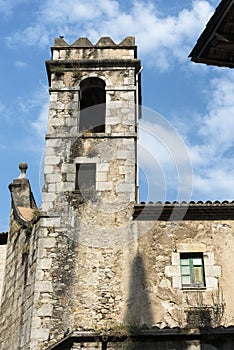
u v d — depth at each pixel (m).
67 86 18.27
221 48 11.06
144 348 13.05
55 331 14.34
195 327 13.36
